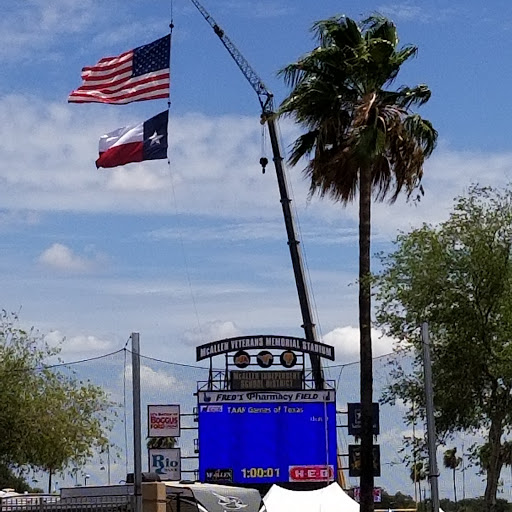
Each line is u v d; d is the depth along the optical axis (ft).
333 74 121.60
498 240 113.19
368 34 123.65
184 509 97.55
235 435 169.78
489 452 116.57
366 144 115.14
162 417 170.09
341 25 121.49
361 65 118.93
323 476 169.27
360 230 117.19
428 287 113.70
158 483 92.12
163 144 132.46
